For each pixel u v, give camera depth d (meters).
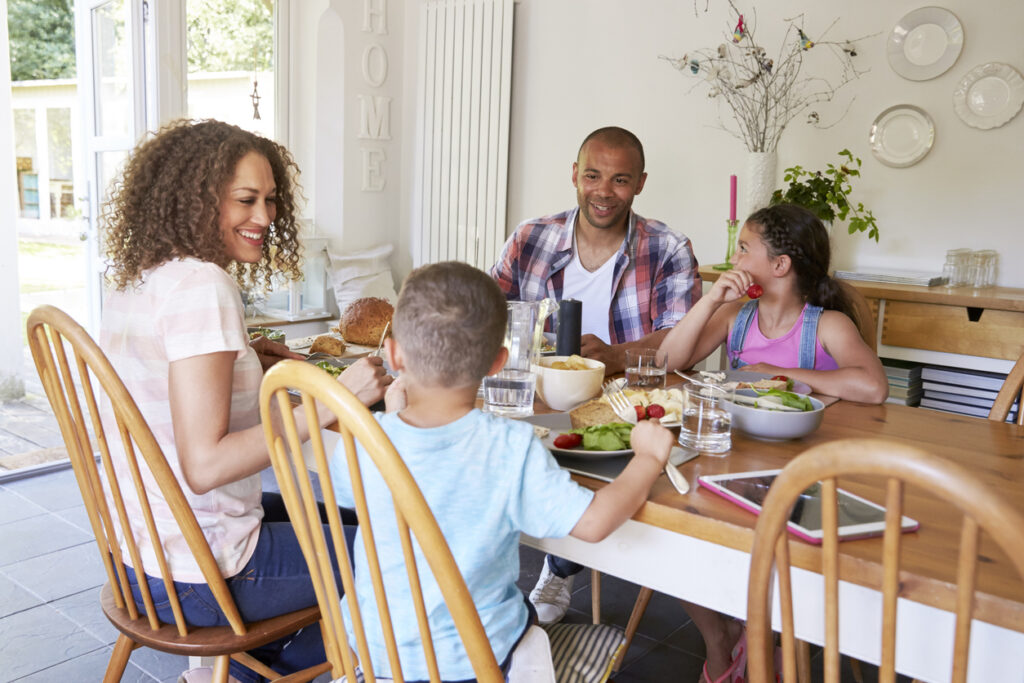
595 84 3.92
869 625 0.94
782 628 0.83
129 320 1.26
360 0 4.30
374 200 4.56
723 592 1.05
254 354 1.29
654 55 3.73
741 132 3.52
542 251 2.54
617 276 2.46
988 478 1.26
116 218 1.32
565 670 1.20
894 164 3.21
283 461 1.00
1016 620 0.84
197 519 1.26
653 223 2.52
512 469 1.03
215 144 1.31
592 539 1.03
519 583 2.41
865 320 2.17
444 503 1.03
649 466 1.10
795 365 1.96
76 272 4.50
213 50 4.23
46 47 4.46
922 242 3.21
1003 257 3.06
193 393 1.17
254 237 1.38
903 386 2.85
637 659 2.03
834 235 3.22
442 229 4.45
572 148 4.03
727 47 3.52
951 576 0.89
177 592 1.29
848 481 1.19
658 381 1.56
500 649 1.08
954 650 0.72
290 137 4.57
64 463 3.22
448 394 1.06
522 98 4.16
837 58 3.29
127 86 3.72
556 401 1.58
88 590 2.30
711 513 1.05
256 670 1.45
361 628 1.00
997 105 3.00
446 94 4.32
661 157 3.77
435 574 0.88
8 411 3.84
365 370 1.29
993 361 2.71
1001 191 3.03
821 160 3.38
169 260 1.26
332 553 1.39
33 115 4.53
